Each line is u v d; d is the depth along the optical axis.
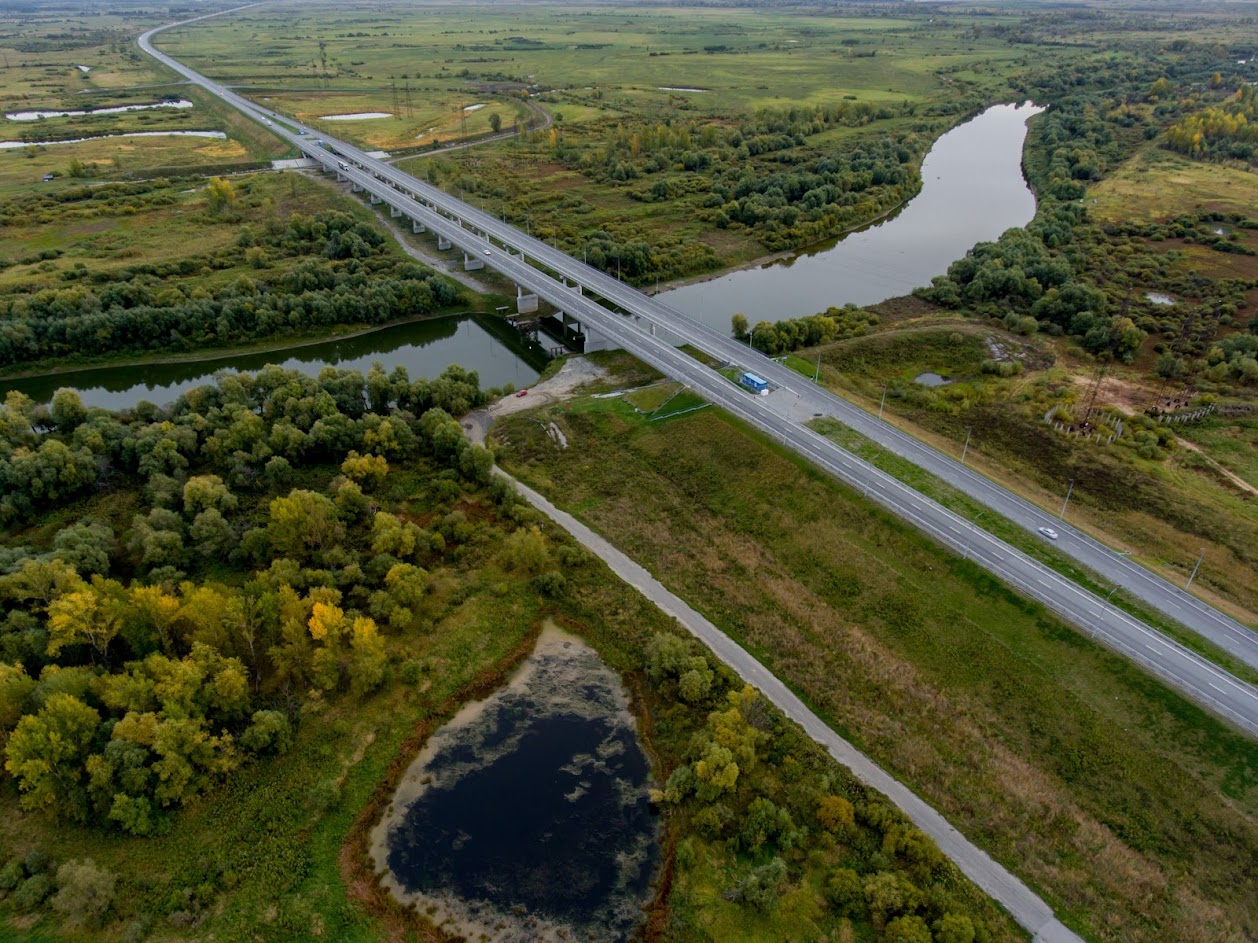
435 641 105.06
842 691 98.19
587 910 77.44
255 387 149.50
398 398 153.38
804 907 75.56
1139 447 142.62
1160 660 98.31
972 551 114.50
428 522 126.19
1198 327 184.00
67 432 140.12
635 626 107.81
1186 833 82.62
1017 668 99.62
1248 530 122.06
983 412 155.12
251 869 78.44
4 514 119.94
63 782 80.56
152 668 88.00
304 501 112.62
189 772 82.75
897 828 80.31
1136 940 73.69
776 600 112.00
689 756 88.81
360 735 92.94
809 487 129.38
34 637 93.38
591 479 139.00
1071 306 190.12
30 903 73.19
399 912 76.56
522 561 115.50
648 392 159.50
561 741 93.75
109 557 114.62
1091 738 91.44
